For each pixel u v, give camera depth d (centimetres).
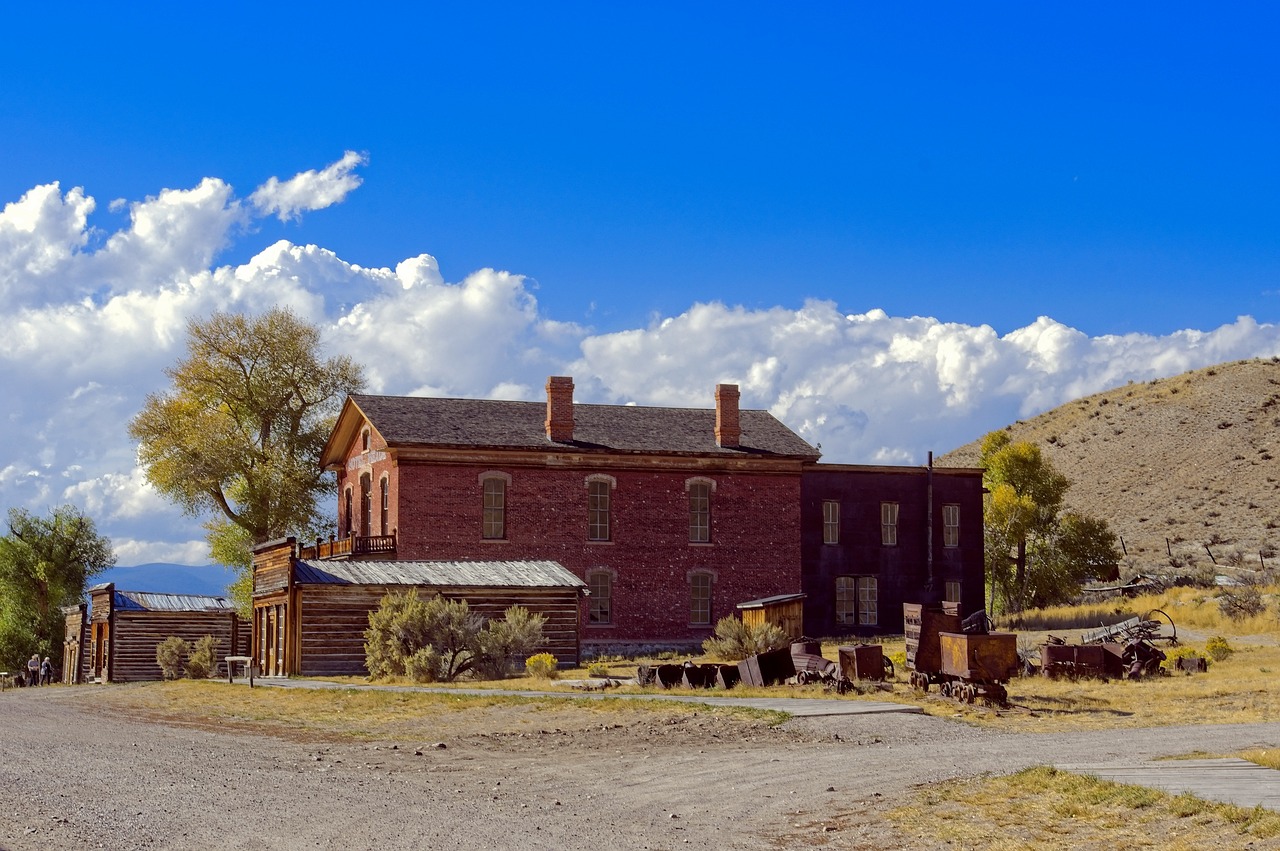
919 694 2825
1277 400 11012
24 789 1603
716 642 4016
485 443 5191
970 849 1289
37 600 8044
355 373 7062
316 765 1964
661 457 5469
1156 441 11225
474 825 1423
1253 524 8838
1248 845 1209
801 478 5691
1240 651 4244
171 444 6550
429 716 2723
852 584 5716
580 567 5300
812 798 1577
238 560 6650
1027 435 12862
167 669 5344
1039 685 3164
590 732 2370
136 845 1252
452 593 4359
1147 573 7862
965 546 5881
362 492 5588
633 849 1294
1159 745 1978
